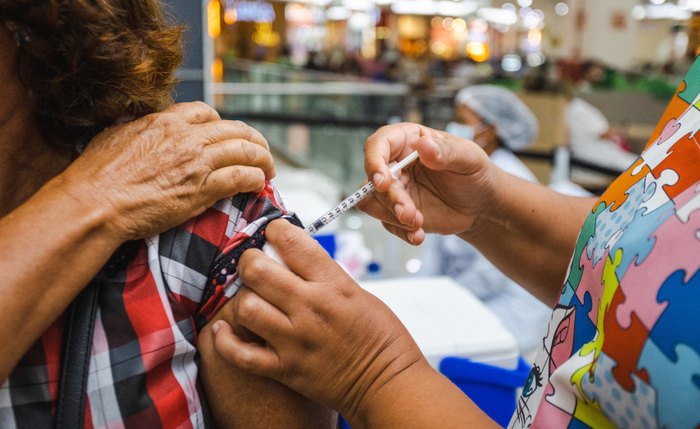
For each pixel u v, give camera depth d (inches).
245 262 28.3
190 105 30.8
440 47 1029.8
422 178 43.0
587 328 27.7
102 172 27.0
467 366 49.2
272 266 28.0
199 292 29.6
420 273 100.5
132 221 26.9
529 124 105.9
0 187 29.3
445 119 452.4
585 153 180.2
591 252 28.7
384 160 37.2
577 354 27.2
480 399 49.5
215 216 30.0
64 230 25.3
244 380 30.2
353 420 30.5
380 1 920.3
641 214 26.0
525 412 30.6
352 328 29.0
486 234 45.3
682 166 25.6
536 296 47.4
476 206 43.1
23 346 24.7
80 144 30.5
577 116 178.7
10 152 29.2
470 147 40.8
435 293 60.2
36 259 24.6
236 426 30.7
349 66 566.3
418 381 29.6
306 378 29.5
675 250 23.1
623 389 24.0
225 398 30.4
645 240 24.6
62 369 26.4
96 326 27.3
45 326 25.3
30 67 27.9
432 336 51.9
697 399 21.3
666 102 279.4
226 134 30.0
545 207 44.4
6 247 24.6
